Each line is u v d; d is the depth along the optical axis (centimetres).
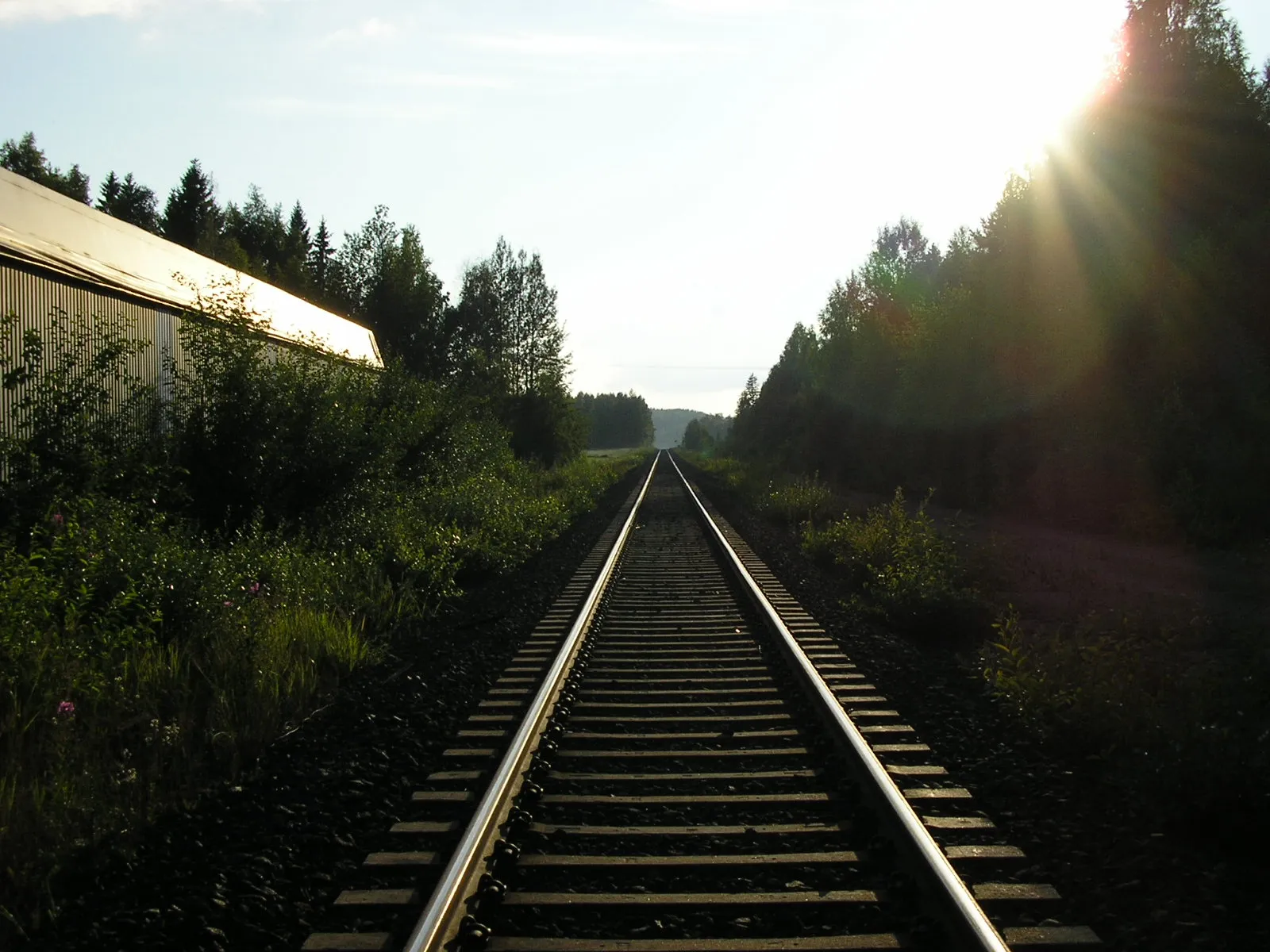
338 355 1662
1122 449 1841
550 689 707
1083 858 443
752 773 564
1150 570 1334
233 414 1341
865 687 765
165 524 1105
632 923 387
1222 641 863
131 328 1382
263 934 383
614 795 534
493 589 1382
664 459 9825
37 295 1177
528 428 5044
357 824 498
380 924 387
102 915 409
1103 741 600
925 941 366
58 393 1054
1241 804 455
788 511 2417
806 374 4875
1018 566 1366
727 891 412
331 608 1027
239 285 1620
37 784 521
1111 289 1889
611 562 1533
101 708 649
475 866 413
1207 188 1953
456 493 1997
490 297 5897
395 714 715
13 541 852
